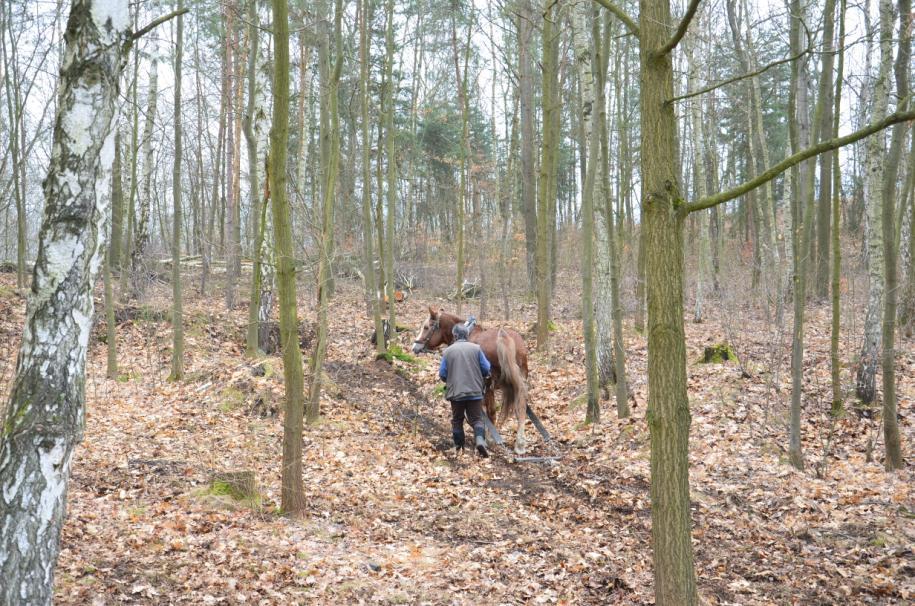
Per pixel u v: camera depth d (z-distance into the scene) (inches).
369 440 382.6
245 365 473.4
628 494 310.0
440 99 1339.8
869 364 393.7
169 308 595.2
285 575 207.3
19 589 126.6
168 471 294.8
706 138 1055.0
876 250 390.0
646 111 158.9
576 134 1048.2
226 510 258.5
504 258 917.8
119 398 411.8
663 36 157.2
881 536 254.8
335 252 314.3
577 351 583.2
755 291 698.2
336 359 546.3
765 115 996.6
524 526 275.1
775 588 224.4
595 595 217.0
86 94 136.1
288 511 261.6
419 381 516.7
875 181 388.2
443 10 824.9
